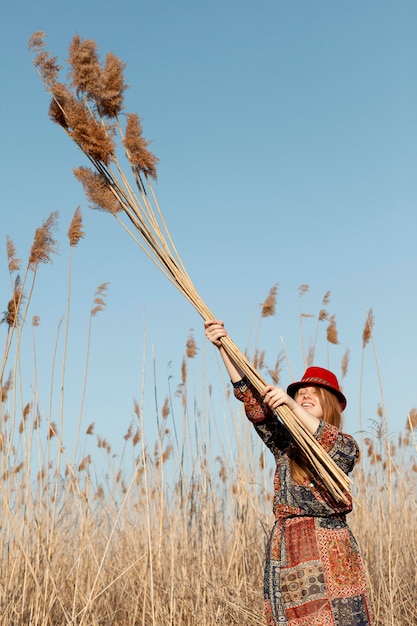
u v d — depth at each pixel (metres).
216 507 7.24
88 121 3.99
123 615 6.58
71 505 6.71
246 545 7.06
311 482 3.90
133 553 7.23
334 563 3.80
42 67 4.11
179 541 7.07
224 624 6.16
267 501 7.44
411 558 7.03
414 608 6.36
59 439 5.93
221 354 4.16
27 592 5.81
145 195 4.12
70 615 6.00
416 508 7.63
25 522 5.80
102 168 4.13
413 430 7.15
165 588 6.62
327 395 4.18
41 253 5.63
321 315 8.14
